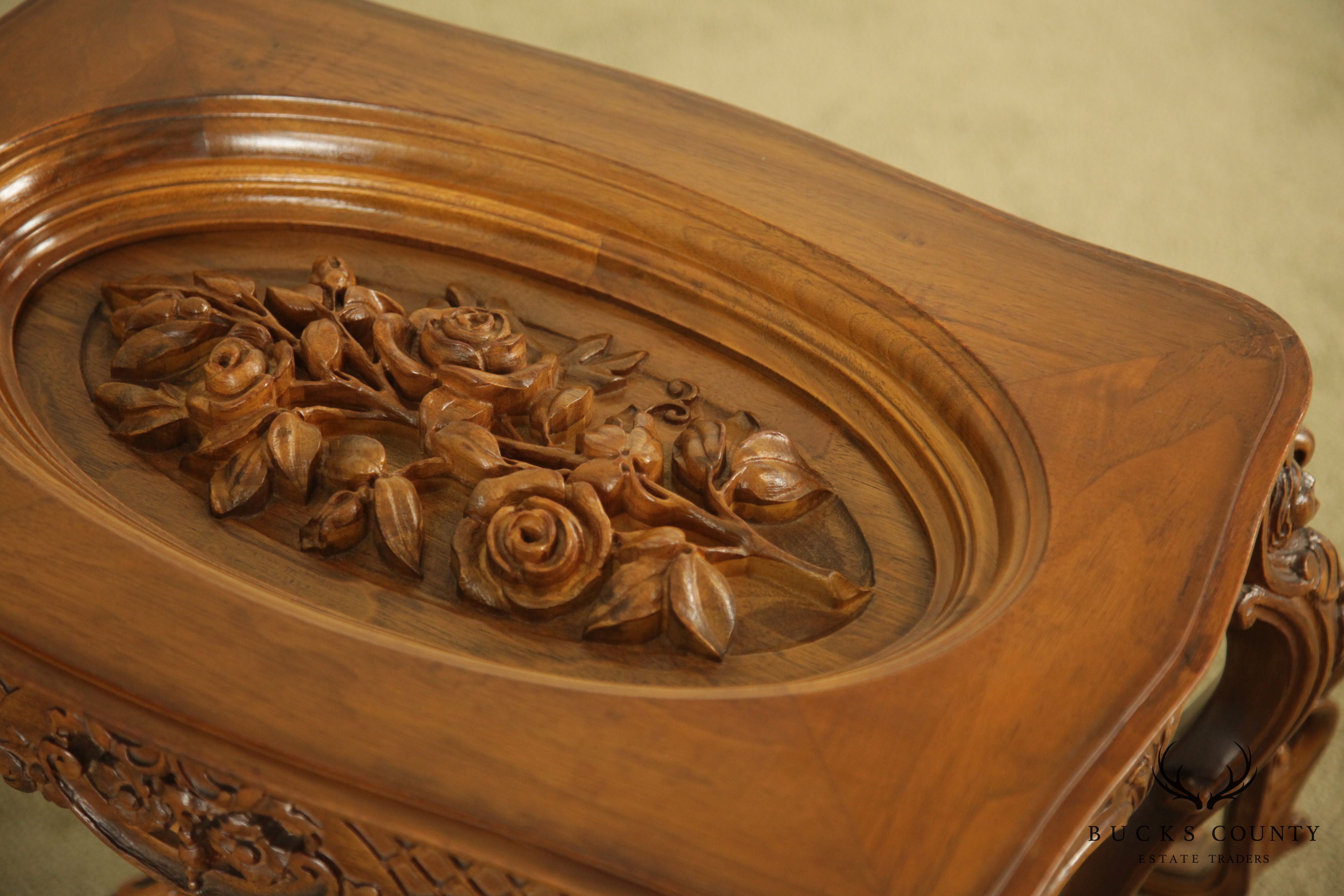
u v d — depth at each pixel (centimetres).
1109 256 163
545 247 168
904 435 156
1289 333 157
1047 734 136
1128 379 154
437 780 133
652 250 166
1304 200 288
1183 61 330
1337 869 189
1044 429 151
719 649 144
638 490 149
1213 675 200
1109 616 141
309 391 155
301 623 138
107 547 140
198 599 138
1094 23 340
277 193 169
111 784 139
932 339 157
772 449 153
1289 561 158
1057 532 145
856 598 148
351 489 150
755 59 312
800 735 135
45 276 162
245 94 168
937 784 134
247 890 141
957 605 145
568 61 176
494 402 154
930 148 290
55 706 136
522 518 145
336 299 162
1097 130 302
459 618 145
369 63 173
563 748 134
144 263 165
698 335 164
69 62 169
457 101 170
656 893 130
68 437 152
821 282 161
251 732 134
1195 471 148
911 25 332
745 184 166
